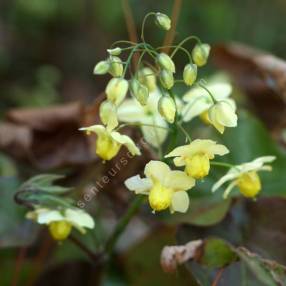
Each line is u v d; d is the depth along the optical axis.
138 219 0.37
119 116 0.30
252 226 0.31
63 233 0.28
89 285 0.33
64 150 0.35
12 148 0.35
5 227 0.32
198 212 0.31
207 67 0.55
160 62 0.26
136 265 0.32
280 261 0.30
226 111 0.26
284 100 0.37
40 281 0.35
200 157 0.26
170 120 0.26
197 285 0.30
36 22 0.72
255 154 0.33
